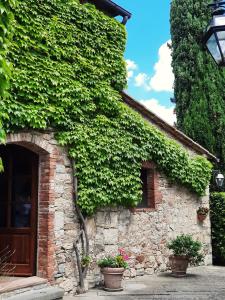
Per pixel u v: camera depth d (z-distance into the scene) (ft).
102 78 24.08
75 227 21.50
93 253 22.61
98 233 23.20
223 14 13.04
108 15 27.35
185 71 44.37
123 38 26.12
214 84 43.24
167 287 22.90
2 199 21.95
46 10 21.25
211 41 13.14
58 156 21.06
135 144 25.85
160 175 29.40
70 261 20.92
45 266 19.65
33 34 20.13
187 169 31.40
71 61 22.30
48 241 19.81
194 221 32.53
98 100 23.56
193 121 42.83
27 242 20.80
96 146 22.74
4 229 21.42
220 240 35.09
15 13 19.33
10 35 11.91
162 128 31.01
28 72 19.51
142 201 29.04
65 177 21.30
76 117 21.94
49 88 20.48
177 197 31.01
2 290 16.92
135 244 26.20
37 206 20.94
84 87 22.40
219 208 35.81
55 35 21.47
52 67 20.77
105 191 23.09
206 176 33.86
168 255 29.04
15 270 20.58
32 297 17.21
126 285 23.24
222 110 42.52
